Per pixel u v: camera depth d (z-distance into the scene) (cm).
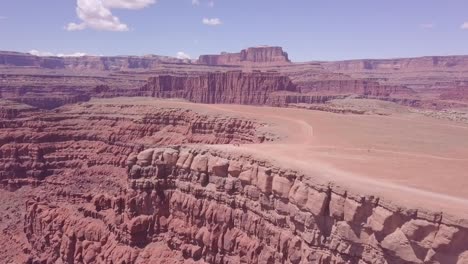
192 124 12375
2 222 10488
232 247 5678
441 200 3984
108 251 6800
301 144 7412
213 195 5978
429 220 3659
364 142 7806
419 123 11362
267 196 5284
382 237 3928
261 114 12119
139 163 6738
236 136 11250
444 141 8262
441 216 3619
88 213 7806
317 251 4456
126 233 6625
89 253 7156
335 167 5350
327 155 6244
